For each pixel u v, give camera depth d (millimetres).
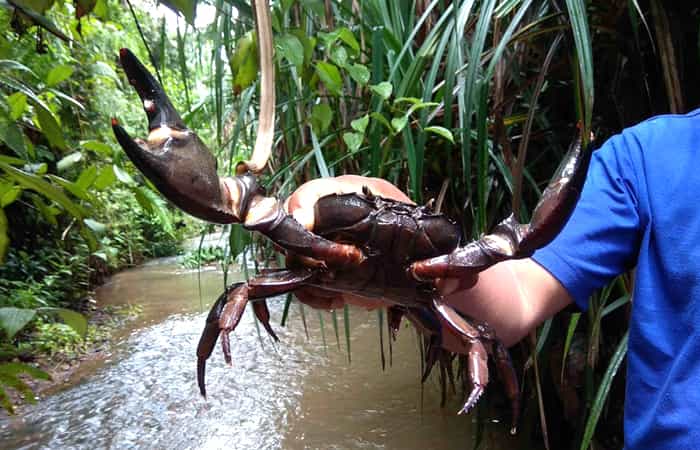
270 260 1219
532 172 970
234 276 3473
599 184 575
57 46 1544
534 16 804
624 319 966
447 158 841
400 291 454
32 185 650
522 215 868
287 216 420
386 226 425
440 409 1504
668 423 483
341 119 989
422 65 758
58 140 686
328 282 451
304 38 720
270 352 2049
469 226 949
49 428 1596
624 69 792
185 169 374
